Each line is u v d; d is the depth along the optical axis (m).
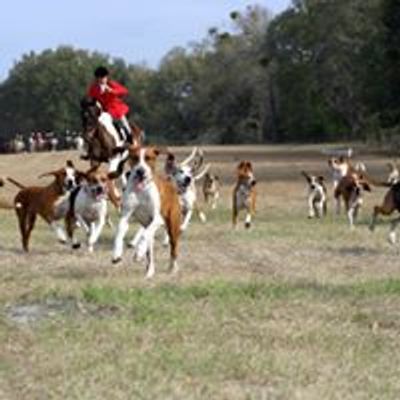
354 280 14.15
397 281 13.82
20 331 10.38
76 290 12.61
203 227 23.28
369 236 20.77
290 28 100.12
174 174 21.23
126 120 19.48
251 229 22.66
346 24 91.44
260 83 113.25
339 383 8.52
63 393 8.11
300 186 43.44
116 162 18.36
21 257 16.53
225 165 59.75
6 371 8.82
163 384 8.38
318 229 22.62
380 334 10.51
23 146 107.25
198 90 126.69
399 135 71.00
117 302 11.88
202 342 9.97
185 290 12.79
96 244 18.61
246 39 117.81
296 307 11.91
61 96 145.88
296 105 103.88
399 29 65.56
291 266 15.78
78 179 17.06
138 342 9.95
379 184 21.70
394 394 8.22
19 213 17.58
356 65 88.94
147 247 13.97
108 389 8.23
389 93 71.44
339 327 10.80
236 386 8.41
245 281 13.80
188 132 131.25
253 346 9.82
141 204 14.25
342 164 34.03
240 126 116.50
